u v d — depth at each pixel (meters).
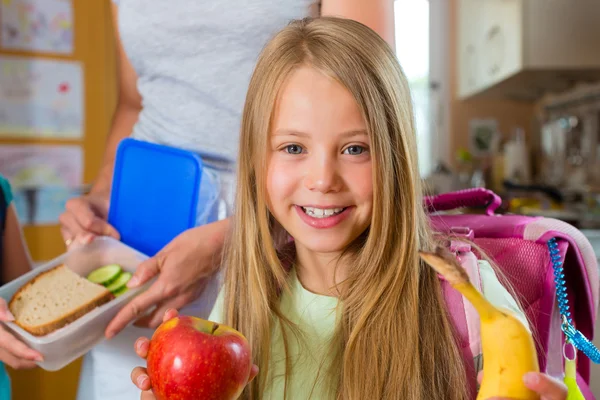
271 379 0.80
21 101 2.25
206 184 0.99
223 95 0.99
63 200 2.33
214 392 0.60
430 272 0.75
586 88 2.69
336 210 0.70
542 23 2.48
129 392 1.01
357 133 0.69
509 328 0.53
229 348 0.61
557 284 0.77
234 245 0.84
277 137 0.71
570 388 0.70
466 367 0.72
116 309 0.88
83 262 1.02
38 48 2.26
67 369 2.28
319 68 0.69
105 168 1.20
